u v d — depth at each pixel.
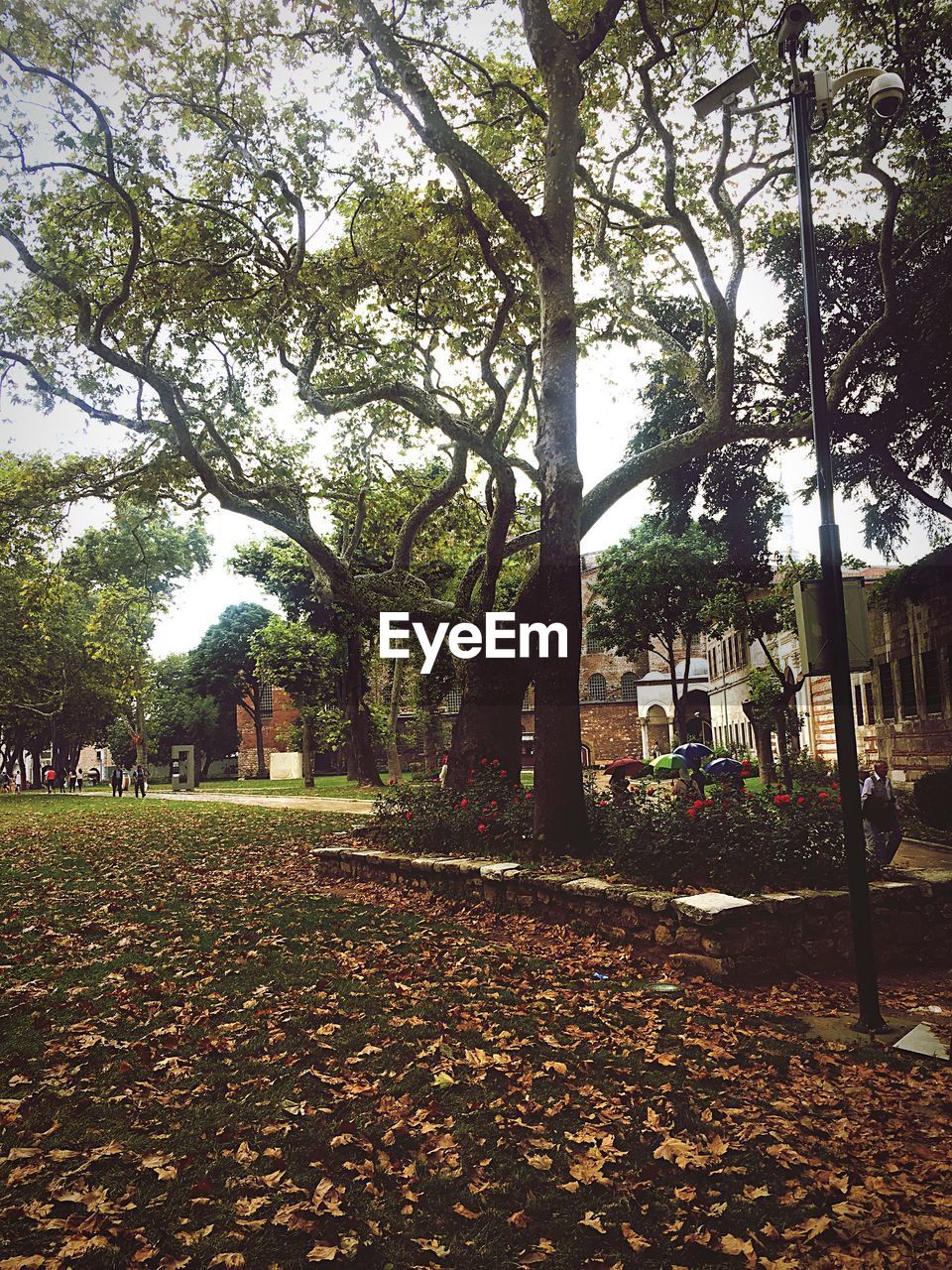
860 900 5.89
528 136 14.54
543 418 10.56
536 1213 3.42
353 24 11.91
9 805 35.34
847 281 16.88
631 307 15.99
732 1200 3.53
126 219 14.08
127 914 9.27
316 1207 3.39
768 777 26.59
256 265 14.84
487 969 6.90
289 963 7.02
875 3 13.43
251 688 71.12
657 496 20.39
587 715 61.97
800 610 6.27
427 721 44.41
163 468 16.09
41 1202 3.41
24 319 15.31
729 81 8.14
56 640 47.44
